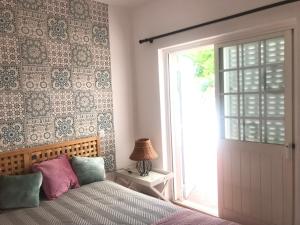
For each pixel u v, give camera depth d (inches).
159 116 138.6
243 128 109.2
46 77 116.1
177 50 131.1
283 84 95.7
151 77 140.3
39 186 99.7
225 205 116.8
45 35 115.6
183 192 144.3
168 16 128.0
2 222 83.8
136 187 141.9
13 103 107.2
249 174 107.3
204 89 212.1
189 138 163.3
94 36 132.3
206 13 112.2
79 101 127.2
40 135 114.8
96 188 109.7
